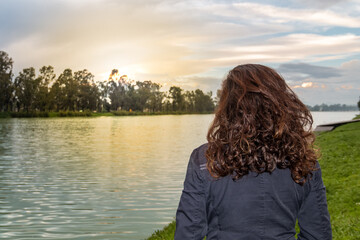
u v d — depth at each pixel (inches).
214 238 61.9
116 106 7623.0
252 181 60.5
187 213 62.2
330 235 64.9
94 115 6609.3
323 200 64.7
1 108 5423.2
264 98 62.9
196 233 62.1
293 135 61.8
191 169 63.4
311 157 63.2
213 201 61.6
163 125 3390.7
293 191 61.9
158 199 483.8
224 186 60.7
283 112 61.7
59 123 3737.7
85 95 6407.5
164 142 1592.0
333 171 482.3
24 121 4202.8
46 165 863.7
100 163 890.7
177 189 551.2
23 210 435.2
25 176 697.6
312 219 64.3
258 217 59.9
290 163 61.5
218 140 62.1
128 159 969.5
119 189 557.9
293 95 65.8
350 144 687.7
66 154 1115.3
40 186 592.4
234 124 62.4
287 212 61.2
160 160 941.8
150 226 362.9
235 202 60.2
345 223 255.6
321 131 1175.6
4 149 1290.6
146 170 764.0
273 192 60.5
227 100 65.0
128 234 339.0
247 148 59.8
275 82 65.2
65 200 485.7
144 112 7775.6
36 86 5388.8
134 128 2844.5
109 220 387.5
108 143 1544.0
